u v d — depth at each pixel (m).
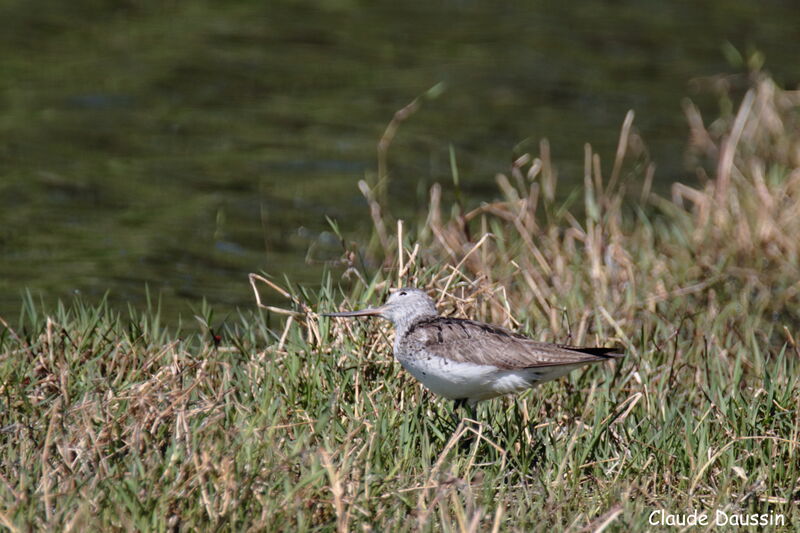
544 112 23.36
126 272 15.59
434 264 12.56
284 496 8.14
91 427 8.74
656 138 22.09
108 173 19.66
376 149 21.22
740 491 9.10
